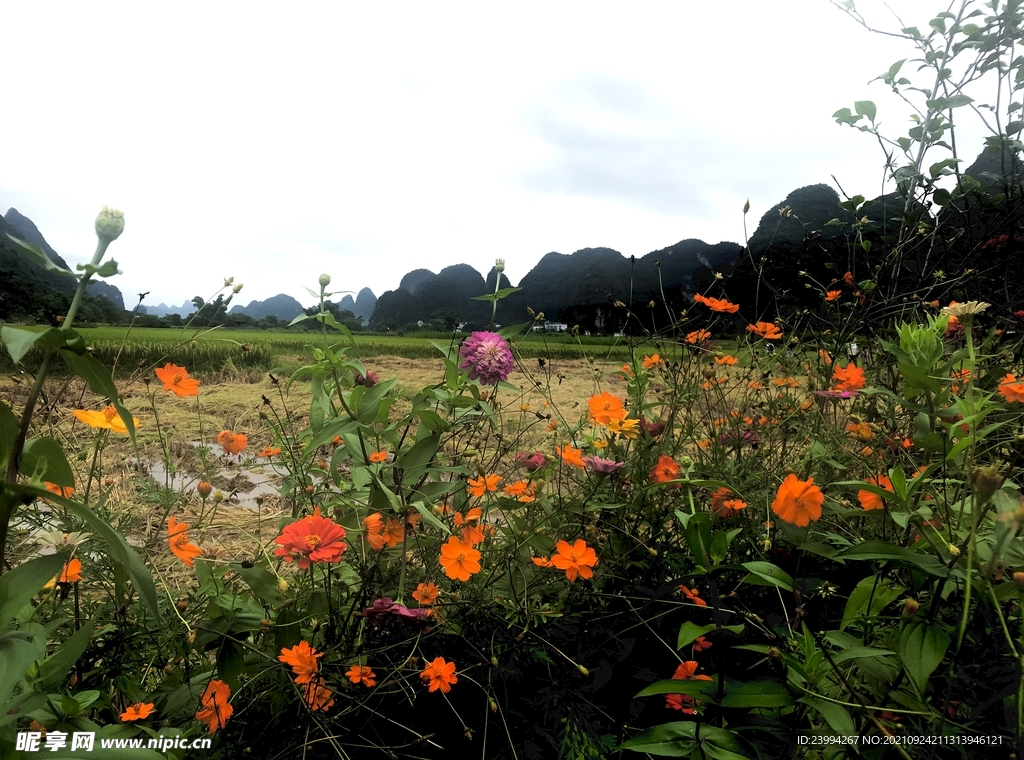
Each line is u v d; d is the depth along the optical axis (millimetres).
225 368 6727
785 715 903
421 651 1120
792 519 960
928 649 755
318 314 1178
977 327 1995
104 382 599
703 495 1426
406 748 1062
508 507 1485
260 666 1070
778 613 1186
